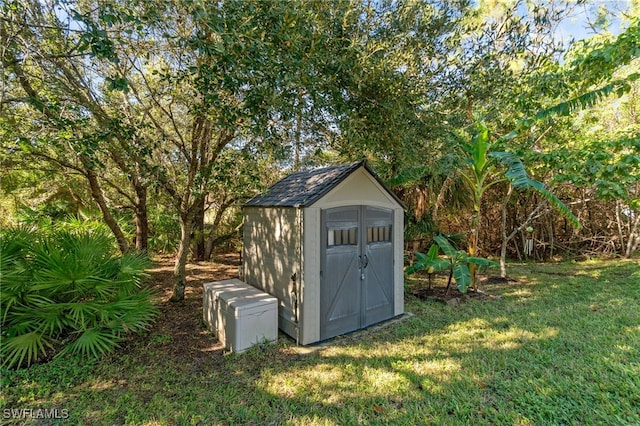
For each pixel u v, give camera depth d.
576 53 5.30
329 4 3.48
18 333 3.62
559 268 9.30
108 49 2.61
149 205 8.57
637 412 2.71
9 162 5.09
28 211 7.90
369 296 4.98
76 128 3.82
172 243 10.73
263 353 3.99
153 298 4.77
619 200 9.45
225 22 2.74
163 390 3.19
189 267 9.30
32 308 3.65
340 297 4.61
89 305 3.77
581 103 5.23
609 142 5.85
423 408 2.86
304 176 5.70
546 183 8.38
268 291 5.07
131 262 4.57
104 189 8.12
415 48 3.95
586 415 2.70
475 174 6.75
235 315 3.94
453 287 7.18
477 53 4.61
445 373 3.45
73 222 7.62
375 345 4.23
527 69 5.29
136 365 3.68
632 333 4.32
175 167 5.71
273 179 7.54
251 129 3.90
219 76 3.22
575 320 4.88
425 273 8.75
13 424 2.69
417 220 8.45
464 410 2.80
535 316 5.15
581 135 7.25
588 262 10.12
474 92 4.77
